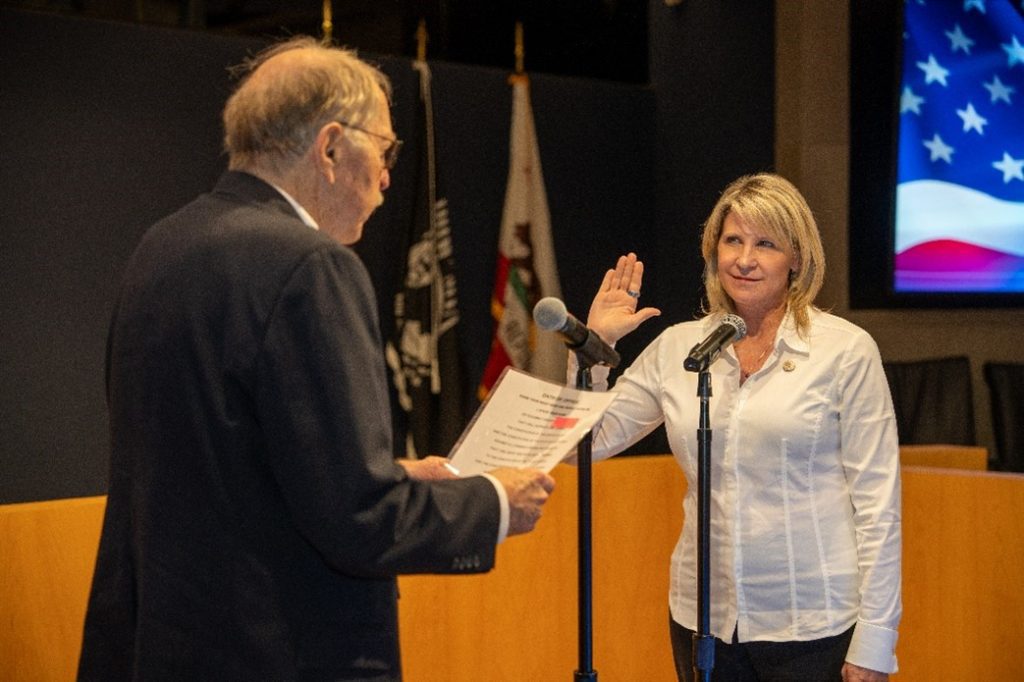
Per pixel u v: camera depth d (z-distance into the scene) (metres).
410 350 5.10
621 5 5.81
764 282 2.44
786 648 2.37
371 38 5.24
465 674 3.36
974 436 5.71
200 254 1.66
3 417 4.45
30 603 2.79
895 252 5.47
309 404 1.56
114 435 1.71
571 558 3.53
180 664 1.59
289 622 1.62
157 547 1.62
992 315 6.08
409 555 1.58
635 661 3.60
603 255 5.75
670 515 3.65
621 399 2.62
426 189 5.16
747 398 2.44
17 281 4.47
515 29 5.59
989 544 3.23
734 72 5.37
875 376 2.40
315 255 1.61
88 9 4.62
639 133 5.82
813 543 2.38
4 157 4.43
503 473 1.73
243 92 1.76
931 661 3.38
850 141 5.32
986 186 5.62
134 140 4.68
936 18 5.48
